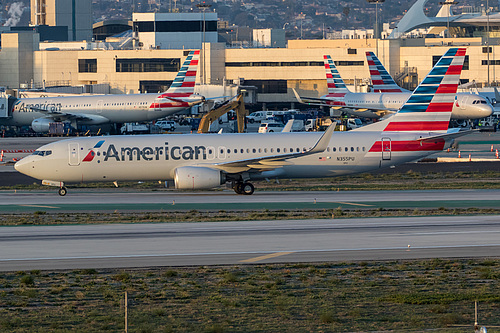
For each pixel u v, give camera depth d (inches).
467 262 4507.9
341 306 3718.0
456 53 7839.6
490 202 6904.5
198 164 7834.6
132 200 7352.4
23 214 6397.6
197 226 5634.8
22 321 3476.9
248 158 7869.1
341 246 4881.9
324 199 7273.6
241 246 4884.4
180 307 3705.7
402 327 3358.8
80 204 7071.9
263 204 6934.1
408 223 5679.1
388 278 4207.7
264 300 3826.3
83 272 4291.3
